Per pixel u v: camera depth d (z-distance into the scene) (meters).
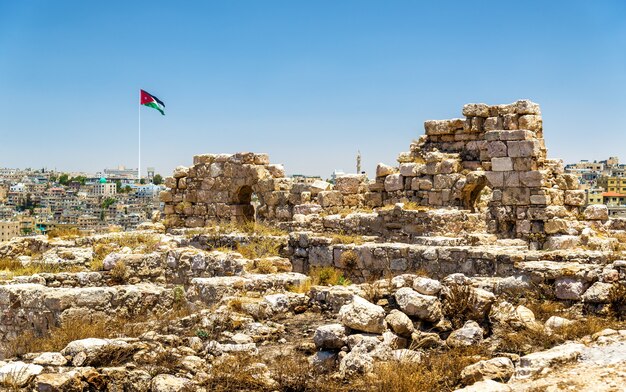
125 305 23.66
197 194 49.19
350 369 15.67
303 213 42.47
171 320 20.84
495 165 37.53
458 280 19.30
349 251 28.91
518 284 21.05
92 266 29.70
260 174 46.19
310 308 21.11
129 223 157.88
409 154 43.31
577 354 15.40
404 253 27.38
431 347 17.31
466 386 14.73
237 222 45.34
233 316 19.55
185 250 28.95
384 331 17.20
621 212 73.31
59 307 22.58
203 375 15.75
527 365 14.99
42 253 35.44
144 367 16.09
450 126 41.81
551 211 36.16
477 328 17.48
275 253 31.72
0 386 14.55
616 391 13.29
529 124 38.91
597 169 173.00
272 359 16.97
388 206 36.16
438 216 33.09
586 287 20.30
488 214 37.56
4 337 23.55
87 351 16.11
